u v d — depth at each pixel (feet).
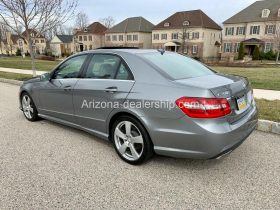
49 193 9.67
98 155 12.86
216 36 173.27
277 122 15.62
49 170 11.36
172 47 174.91
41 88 16.42
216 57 156.35
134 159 11.68
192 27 163.94
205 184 10.15
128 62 11.97
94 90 12.76
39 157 12.65
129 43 200.13
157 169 11.37
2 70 57.47
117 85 11.87
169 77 10.80
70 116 14.79
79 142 14.52
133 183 10.30
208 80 10.98
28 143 14.40
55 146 13.98
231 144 9.90
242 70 61.67
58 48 265.13
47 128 16.93
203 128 9.48
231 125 9.98
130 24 201.46
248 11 150.82
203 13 170.81
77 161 12.21
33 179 10.62
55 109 15.83
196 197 9.34
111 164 11.91
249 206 8.80
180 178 10.62
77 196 9.48
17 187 10.06
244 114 11.05
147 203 9.05
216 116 9.48
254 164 11.67
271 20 137.28
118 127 12.12
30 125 17.57
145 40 197.26
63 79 14.97
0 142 14.57
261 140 14.46
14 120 18.74
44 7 36.99
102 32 235.40
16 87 35.24
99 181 10.46
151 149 11.16
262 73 51.93
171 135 10.23
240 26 150.71
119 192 9.71
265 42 141.18
